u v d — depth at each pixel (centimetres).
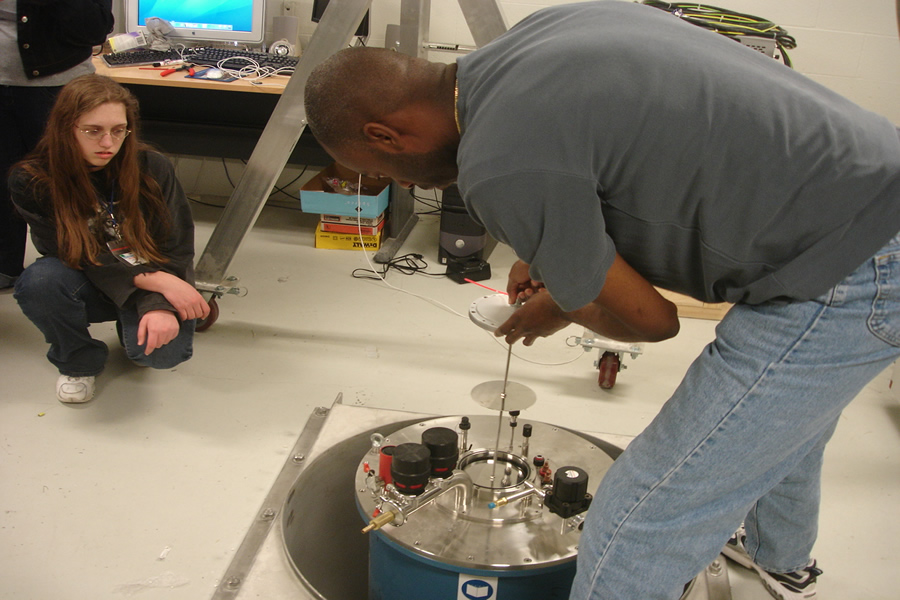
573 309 83
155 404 182
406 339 225
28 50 203
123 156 163
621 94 74
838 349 80
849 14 284
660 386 206
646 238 86
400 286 263
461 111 83
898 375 199
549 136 73
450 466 122
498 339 229
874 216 77
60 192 158
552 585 117
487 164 74
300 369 203
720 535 92
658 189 79
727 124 75
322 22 181
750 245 80
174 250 187
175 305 171
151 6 287
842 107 83
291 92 188
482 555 112
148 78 242
